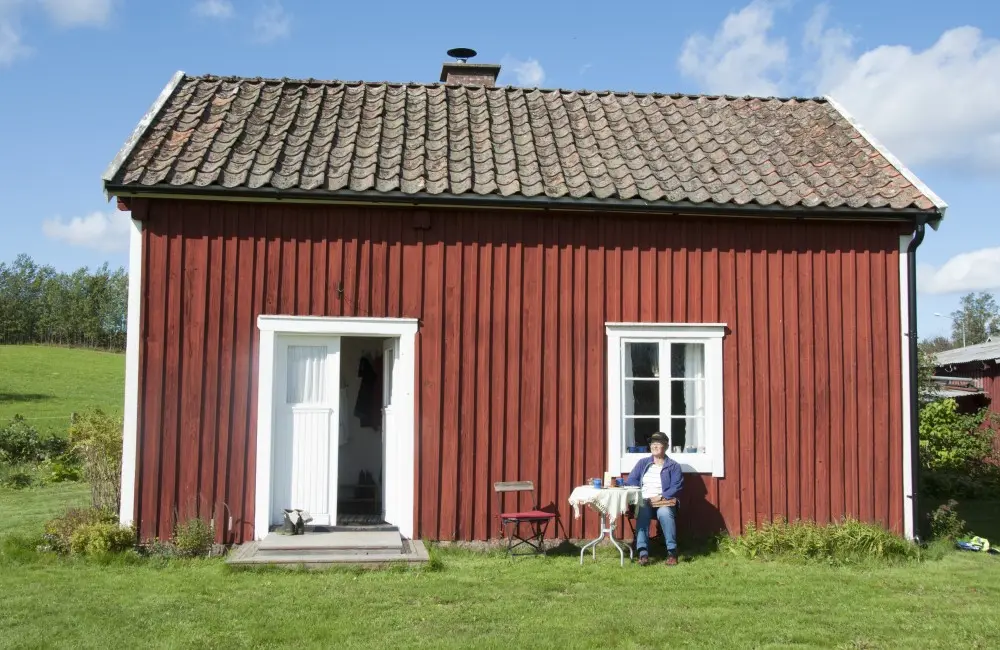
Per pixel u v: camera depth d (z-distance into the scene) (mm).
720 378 10375
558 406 10156
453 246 10094
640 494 9500
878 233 10719
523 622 7109
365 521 10289
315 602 7570
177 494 9492
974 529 12141
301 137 10797
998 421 18016
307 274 9836
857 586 8492
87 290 77062
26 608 7301
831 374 10539
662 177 10594
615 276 10320
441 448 9938
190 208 9703
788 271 10578
